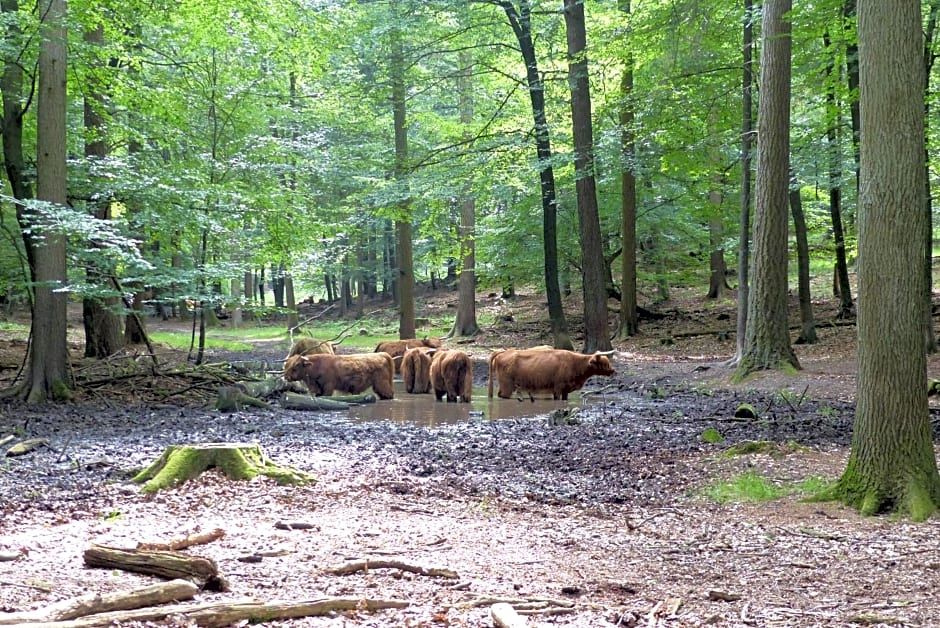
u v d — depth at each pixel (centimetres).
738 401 1514
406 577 536
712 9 1952
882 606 499
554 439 1178
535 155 2561
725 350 2425
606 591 527
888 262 744
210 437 1164
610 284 3231
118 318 2033
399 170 2534
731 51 2147
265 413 1476
